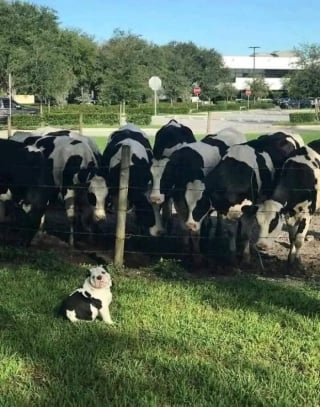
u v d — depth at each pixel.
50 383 3.20
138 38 47.59
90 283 4.11
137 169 7.07
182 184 6.71
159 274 5.59
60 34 41.84
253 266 6.27
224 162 6.53
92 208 6.99
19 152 6.88
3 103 29.14
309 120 29.61
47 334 3.82
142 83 37.84
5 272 5.26
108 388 3.15
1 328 3.96
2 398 3.02
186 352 3.65
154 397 3.04
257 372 3.39
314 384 3.26
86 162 7.41
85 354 3.54
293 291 4.98
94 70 44.38
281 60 87.75
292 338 3.91
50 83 32.50
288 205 6.34
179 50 66.31
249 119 32.81
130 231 7.52
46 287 4.85
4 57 32.94
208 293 4.82
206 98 63.25
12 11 36.28
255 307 4.50
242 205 6.41
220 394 3.09
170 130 8.94
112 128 24.41
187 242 6.76
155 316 4.26
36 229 6.86
